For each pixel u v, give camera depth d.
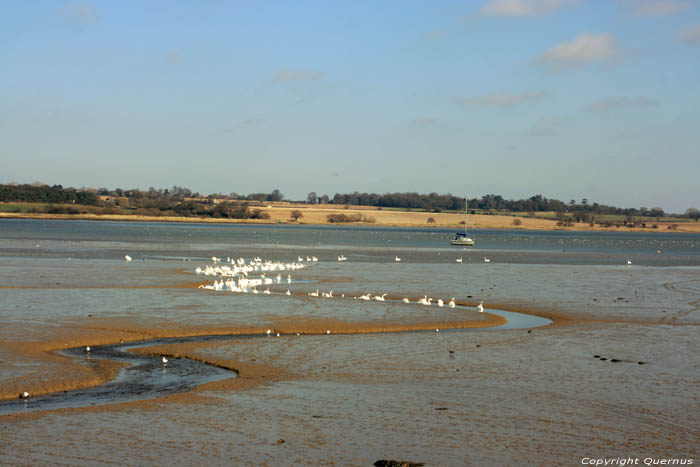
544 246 162.25
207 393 24.19
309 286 58.84
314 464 17.73
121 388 24.86
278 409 22.38
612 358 30.84
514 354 31.52
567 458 18.47
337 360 29.88
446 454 18.61
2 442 18.91
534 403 23.48
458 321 40.88
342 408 22.58
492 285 62.06
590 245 176.00
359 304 47.28
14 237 132.88
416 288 58.66
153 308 43.00
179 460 17.84
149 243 125.44
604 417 22.00
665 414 22.41
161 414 21.64
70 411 21.80
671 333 37.62
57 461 17.66
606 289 60.06
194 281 59.25
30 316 38.53
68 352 30.69
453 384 25.98
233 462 17.77
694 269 88.81
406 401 23.53
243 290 53.97
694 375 27.77
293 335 36.06
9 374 25.86
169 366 28.50
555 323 41.34
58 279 57.16
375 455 18.44
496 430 20.59
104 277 59.94
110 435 19.61
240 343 33.12
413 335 36.31
